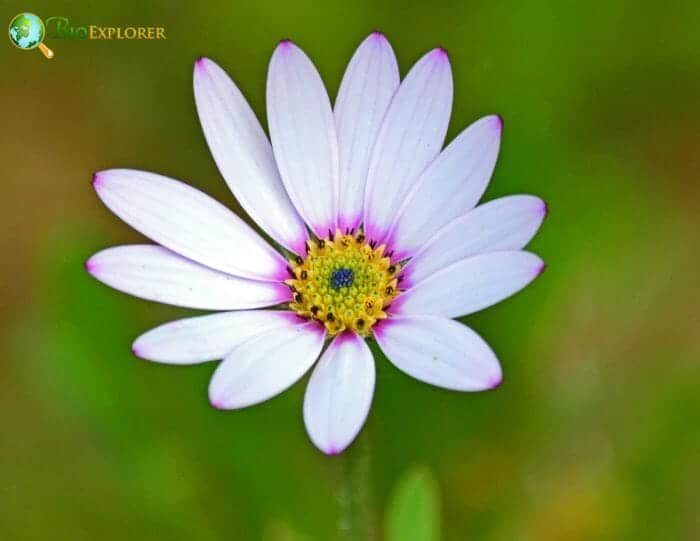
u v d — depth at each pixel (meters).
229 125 0.28
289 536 0.29
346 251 0.28
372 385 0.27
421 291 0.27
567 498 0.31
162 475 0.30
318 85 0.28
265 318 0.28
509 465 0.31
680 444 0.31
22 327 0.31
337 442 0.26
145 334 0.27
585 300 0.31
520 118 0.31
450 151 0.28
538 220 0.27
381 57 0.28
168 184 0.28
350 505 0.28
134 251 0.27
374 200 0.28
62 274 0.30
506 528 0.31
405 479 0.28
